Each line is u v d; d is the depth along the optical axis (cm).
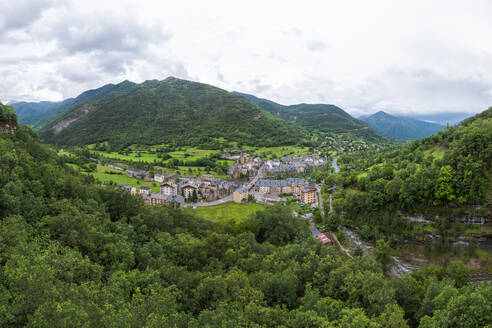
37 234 5206
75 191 8300
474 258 10881
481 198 11144
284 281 5509
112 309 3341
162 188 18412
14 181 6606
